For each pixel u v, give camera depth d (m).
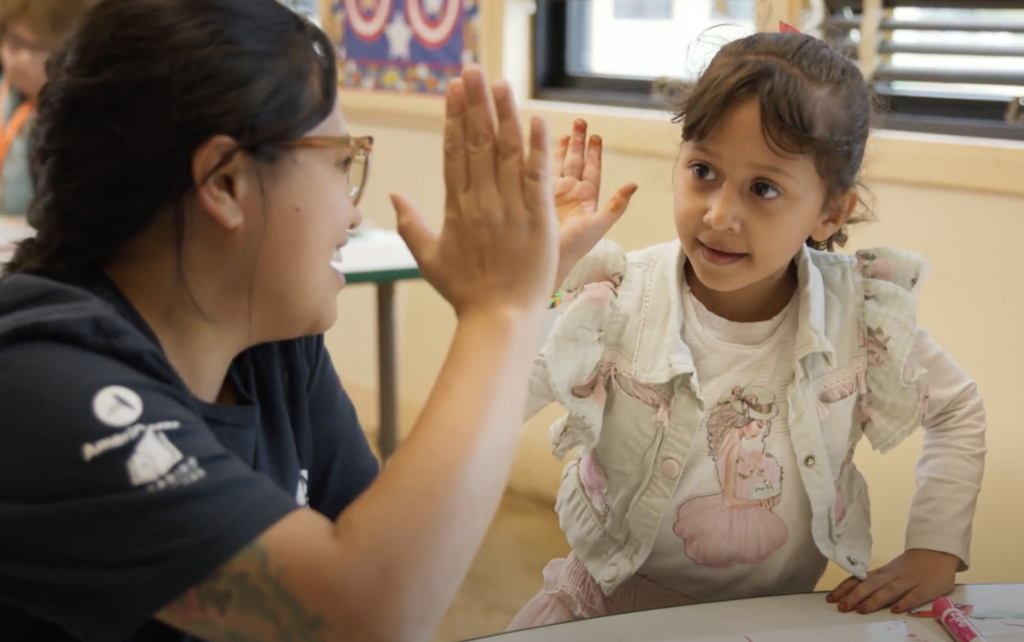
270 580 0.58
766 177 0.90
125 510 0.57
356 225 0.73
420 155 2.54
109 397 0.59
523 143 0.66
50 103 0.64
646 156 2.03
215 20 0.61
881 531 1.78
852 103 0.94
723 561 1.06
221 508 0.58
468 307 0.68
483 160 0.66
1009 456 1.63
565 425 1.07
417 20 2.47
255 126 0.62
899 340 1.03
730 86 0.89
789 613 0.87
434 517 0.60
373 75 2.62
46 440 0.57
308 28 0.67
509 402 0.65
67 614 0.59
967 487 1.04
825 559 1.10
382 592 0.59
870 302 1.05
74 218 0.65
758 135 0.88
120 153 0.62
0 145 1.77
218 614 0.59
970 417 1.07
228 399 0.78
